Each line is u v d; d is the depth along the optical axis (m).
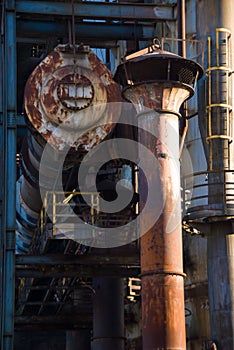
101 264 26.27
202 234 25.06
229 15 25.20
